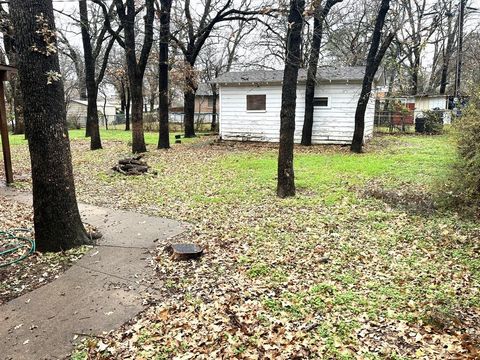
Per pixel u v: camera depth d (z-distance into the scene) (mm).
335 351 3191
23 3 4820
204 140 19906
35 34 4898
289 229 6262
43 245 5449
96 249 5570
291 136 8141
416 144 16547
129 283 4527
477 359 2990
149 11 14008
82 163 13359
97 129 16672
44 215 5395
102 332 3568
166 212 7496
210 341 3402
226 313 3842
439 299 3969
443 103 25625
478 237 5590
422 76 32625
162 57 15875
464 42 29250
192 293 4270
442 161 11680
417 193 8070
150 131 26516
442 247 5332
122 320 3760
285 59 7984
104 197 8805
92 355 3254
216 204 7941
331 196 8164
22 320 3783
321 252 5297
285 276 4617
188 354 3232
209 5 20516
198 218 7055
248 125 18922
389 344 3271
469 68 27734
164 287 4430
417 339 3314
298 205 7594
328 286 4305
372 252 5270
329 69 18016
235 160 13352
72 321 3754
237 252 5379
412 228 6094
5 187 9852
